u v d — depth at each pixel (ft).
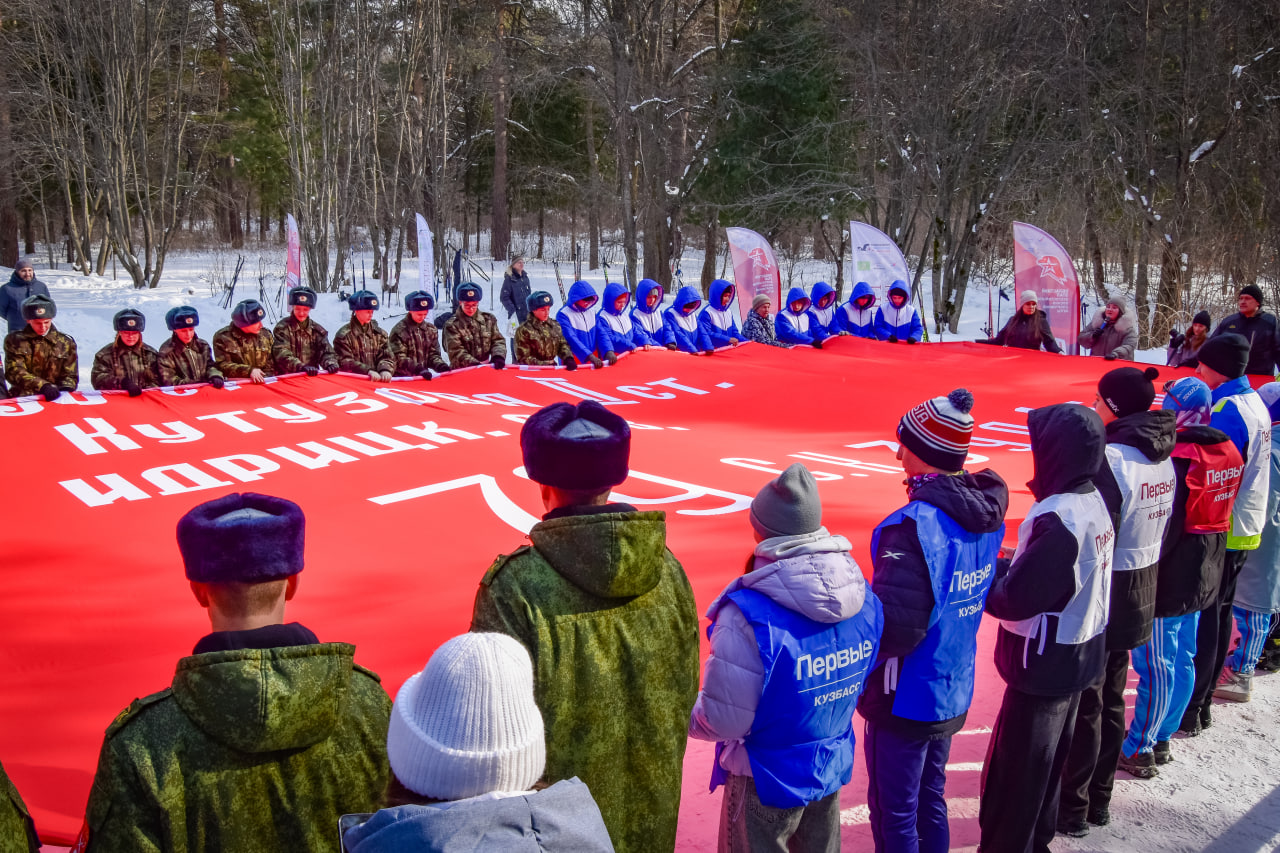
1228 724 15.51
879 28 71.67
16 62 99.96
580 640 7.73
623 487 21.83
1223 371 15.19
